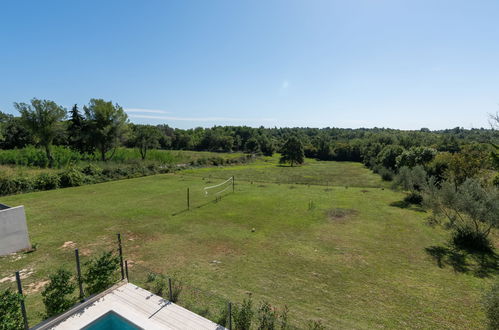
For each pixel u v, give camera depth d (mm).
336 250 13703
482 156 25141
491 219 13125
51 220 17750
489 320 7566
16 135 57219
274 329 7348
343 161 84000
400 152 44500
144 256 12547
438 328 7938
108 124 46875
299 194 28141
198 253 13016
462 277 11102
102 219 18172
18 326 6418
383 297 9555
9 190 25375
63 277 7656
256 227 17188
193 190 29000
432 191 16750
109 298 8531
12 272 10805
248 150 94562
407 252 13578
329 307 8844
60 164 40438
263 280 10531
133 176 37875
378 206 23016
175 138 98312
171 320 7562
